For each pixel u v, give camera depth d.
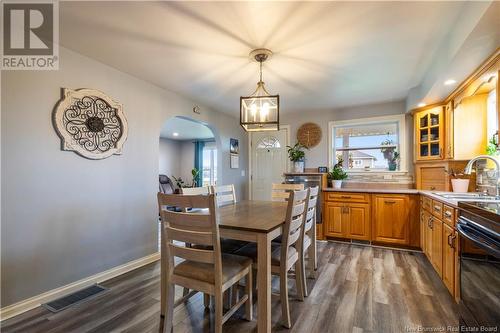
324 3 1.70
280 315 1.91
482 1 1.48
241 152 5.32
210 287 1.50
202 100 3.99
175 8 1.76
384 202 3.61
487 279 1.31
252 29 2.02
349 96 3.84
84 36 2.12
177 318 1.89
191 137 8.41
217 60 2.58
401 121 4.11
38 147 2.10
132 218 2.90
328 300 2.12
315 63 2.65
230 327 1.78
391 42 2.21
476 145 2.91
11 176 1.95
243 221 1.84
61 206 2.25
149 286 2.43
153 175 3.20
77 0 1.67
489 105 2.81
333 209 3.92
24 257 2.01
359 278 2.54
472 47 1.85
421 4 1.71
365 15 1.83
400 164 4.12
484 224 1.37
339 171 4.25
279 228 1.79
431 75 2.70
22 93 2.01
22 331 1.74
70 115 2.30
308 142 4.81
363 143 4.50
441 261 2.36
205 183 8.76
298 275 2.11
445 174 3.28
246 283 1.88
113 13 1.81
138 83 3.02
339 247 3.61
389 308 1.99
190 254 1.53
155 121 3.25
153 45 2.27
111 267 2.66
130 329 1.75
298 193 1.86
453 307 1.99
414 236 3.44
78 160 2.38
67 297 2.20
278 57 2.51
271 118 2.46
